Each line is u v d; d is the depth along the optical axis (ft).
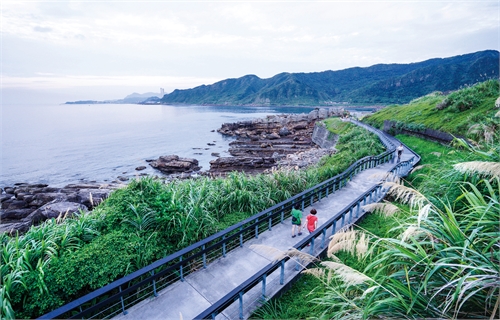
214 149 164.35
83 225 21.20
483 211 11.12
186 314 16.01
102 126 313.32
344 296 12.66
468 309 9.79
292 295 17.56
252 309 16.33
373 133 87.04
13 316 13.69
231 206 30.55
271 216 26.45
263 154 144.15
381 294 9.97
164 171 111.86
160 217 22.13
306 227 27.09
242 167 107.96
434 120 67.21
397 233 19.08
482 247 10.86
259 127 234.79
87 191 67.31
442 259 9.30
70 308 12.79
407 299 9.93
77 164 125.70
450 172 20.08
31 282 15.28
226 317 15.79
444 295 9.64
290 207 30.58
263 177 36.88
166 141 197.06
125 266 18.16
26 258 16.24
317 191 33.22
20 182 96.63
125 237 20.39
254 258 21.88
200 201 27.50
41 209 43.52
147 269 16.29
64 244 18.84
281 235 25.68
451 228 10.34
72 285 16.05
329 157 72.08
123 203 23.13
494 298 9.20
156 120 397.19
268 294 17.16
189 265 20.58
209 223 25.02
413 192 11.25
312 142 172.24
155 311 16.26
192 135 230.89
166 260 17.35
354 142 78.28
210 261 21.97
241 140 195.31
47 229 20.53
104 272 17.16
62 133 245.65
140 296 17.99
